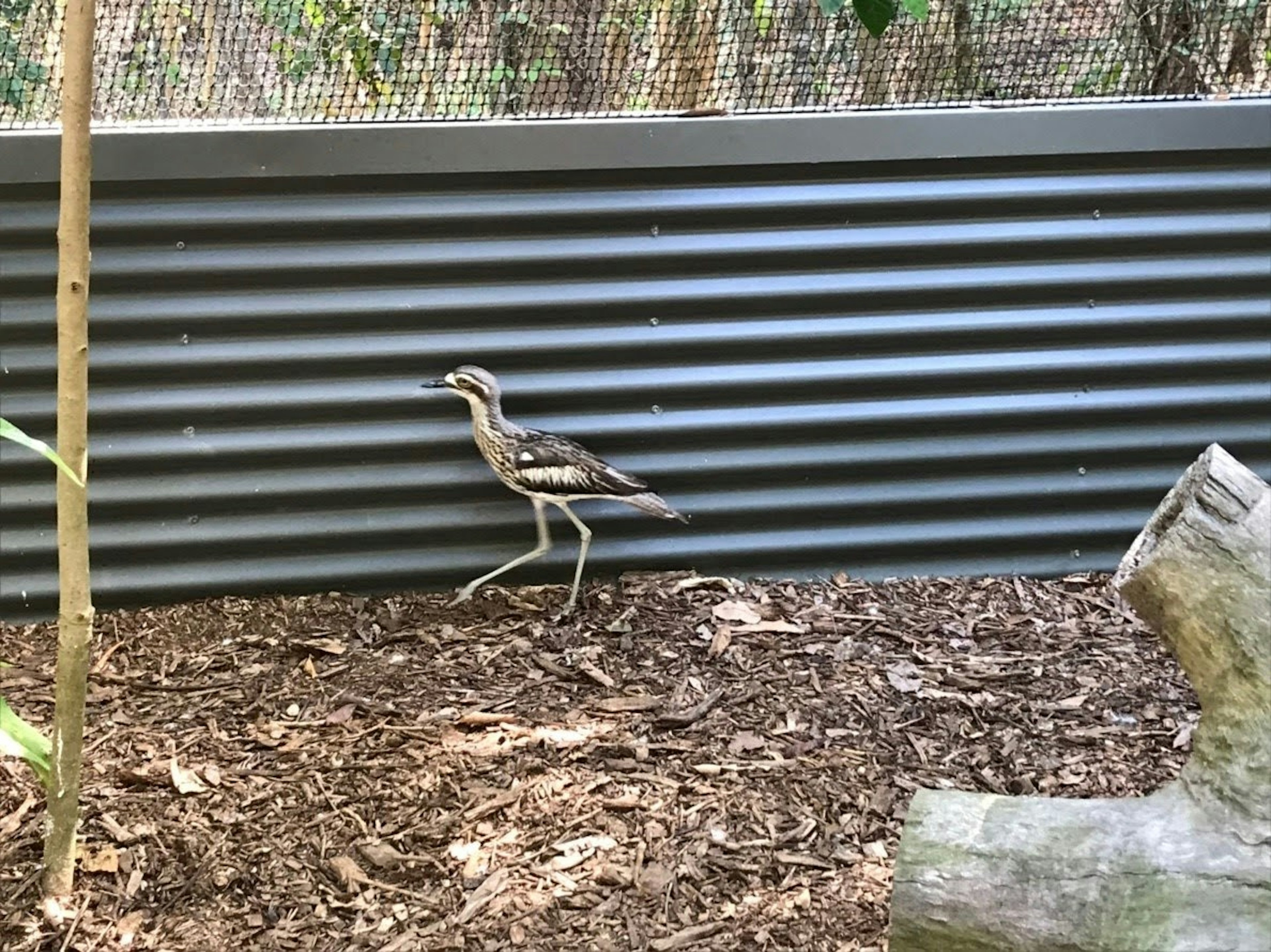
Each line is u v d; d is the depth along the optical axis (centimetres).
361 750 318
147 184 369
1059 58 385
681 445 409
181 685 355
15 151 360
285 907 261
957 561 427
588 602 404
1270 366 418
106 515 393
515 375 400
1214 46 385
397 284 388
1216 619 181
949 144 386
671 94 381
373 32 363
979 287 403
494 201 384
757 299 398
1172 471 426
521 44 370
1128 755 321
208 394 388
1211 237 406
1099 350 413
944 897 187
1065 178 398
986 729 332
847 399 411
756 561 420
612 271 394
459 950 247
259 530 400
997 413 413
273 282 384
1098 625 393
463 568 412
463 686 353
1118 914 179
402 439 399
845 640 380
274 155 369
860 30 377
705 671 361
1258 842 176
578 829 286
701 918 256
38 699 346
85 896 263
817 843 282
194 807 294
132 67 359
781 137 381
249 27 359
